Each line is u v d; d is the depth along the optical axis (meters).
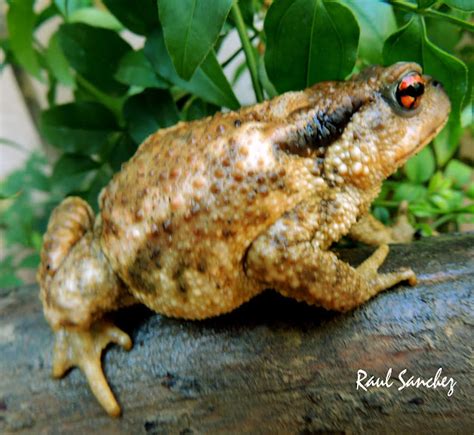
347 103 0.28
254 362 0.28
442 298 0.27
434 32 0.31
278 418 0.28
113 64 0.33
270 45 0.28
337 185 0.28
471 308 0.27
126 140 0.35
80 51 0.32
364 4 0.29
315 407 0.28
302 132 0.28
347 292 0.27
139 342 0.29
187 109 0.33
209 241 0.27
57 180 0.36
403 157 0.28
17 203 0.39
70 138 0.35
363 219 0.31
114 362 0.29
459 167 0.35
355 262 0.29
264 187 0.27
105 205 0.29
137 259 0.28
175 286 0.28
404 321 0.27
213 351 0.28
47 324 0.30
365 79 0.28
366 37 0.29
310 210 0.27
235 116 0.28
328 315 0.28
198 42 0.27
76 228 0.29
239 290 0.28
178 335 0.28
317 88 0.28
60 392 0.29
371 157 0.28
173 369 0.28
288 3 0.28
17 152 0.48
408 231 0.32
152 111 0.33
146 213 0.28
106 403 0.28
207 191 0.27
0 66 0.38
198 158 0.27
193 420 0.28
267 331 0.28
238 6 0.30
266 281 0.27
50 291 0.28
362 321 0.27
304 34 0.28
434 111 0.28
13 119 0.46
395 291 0.28
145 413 0.28
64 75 0.37
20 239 0.40
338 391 0.27
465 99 0.30
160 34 0.31
